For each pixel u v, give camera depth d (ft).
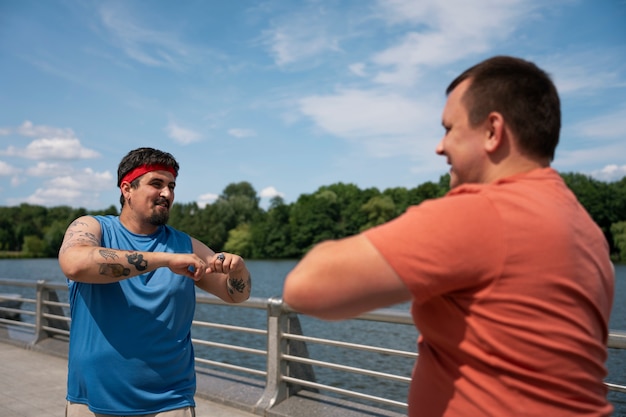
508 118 3.92
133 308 7.38
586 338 3.66
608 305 4.02
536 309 3.52
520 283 3.52
